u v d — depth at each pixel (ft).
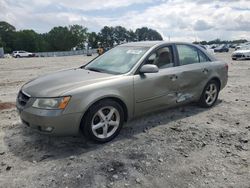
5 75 47.16
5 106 22.09
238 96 25.77
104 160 12.88
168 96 17.47
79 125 13.66
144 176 11.59
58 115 13.00
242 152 13.79
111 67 16.70
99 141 14.47
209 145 14.57
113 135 15.01
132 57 16.75
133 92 15.44
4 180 11.26
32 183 11.07
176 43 18.72
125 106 15.33
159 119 18.45
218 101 23.56
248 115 19.66
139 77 15.74
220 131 16.49
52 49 392.06
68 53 269.03
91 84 14.15
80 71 16.75
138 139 15.25
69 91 13.38
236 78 38.17
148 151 13.80
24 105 14.05
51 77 15.78
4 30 367.45
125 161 12.78
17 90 30.58
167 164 12.56
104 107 14.35
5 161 12.76
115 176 11.55
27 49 369.91
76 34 396.98
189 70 18.65
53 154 13.47
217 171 12.00
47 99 13.24
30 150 13.88
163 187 10.85
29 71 55.01
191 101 19.61
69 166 12.33
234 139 15.34
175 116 19.15
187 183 11.11
